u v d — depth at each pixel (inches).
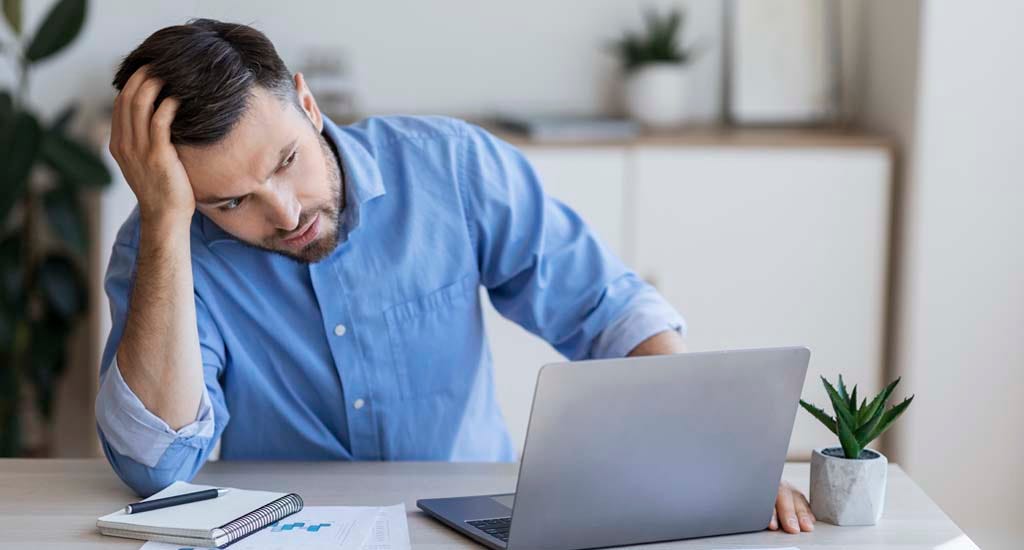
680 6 148.1
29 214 139.9
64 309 138.8
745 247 134.0
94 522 62.2
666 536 60.9
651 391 57.9
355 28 145.2
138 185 63.4
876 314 134.8
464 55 147.1
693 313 134.9
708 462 60.4
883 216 133.3
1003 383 131.5
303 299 73.2
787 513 63.2
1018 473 132.5
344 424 76.2
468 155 76.9
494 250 77.4
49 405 142.1
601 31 147.9
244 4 143.6
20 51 139.9
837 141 132.3
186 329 65.1
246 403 74.9
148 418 64.2
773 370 60.3
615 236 133.3
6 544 58.9
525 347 135.5
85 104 144.2
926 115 128.1
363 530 60.4
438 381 77.7
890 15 135.8
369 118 77.9
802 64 144.4
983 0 126.0
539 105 148.8
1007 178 128.6
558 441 56.7
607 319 76.0
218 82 60.4
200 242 72.1
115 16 142.7
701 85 149.6
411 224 75.0
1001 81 127.1
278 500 62.5
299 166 63.4
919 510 65.5
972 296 130.5
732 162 132.7
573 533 58.9
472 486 68.8
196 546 58.2
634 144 131.8
